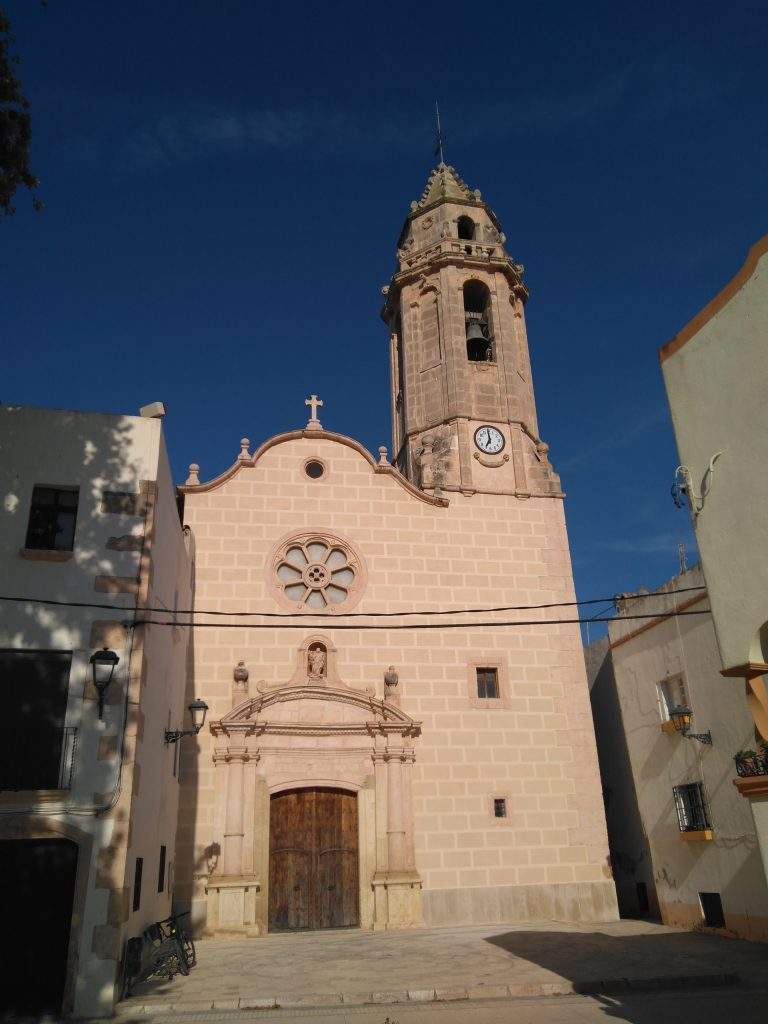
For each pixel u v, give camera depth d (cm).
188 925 1988
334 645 2473
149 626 1573
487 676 2548
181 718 2222
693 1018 1166
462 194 3362
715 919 2053
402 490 2708
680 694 2272
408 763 2353
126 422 1664
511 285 3194
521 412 2938
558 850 2359
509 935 1997
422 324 3106
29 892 1328
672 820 2244
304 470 2669
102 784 1379
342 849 2266
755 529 995
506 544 2711
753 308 1034
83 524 1560
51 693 1438
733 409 1048
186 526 2530
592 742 2498
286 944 1939
